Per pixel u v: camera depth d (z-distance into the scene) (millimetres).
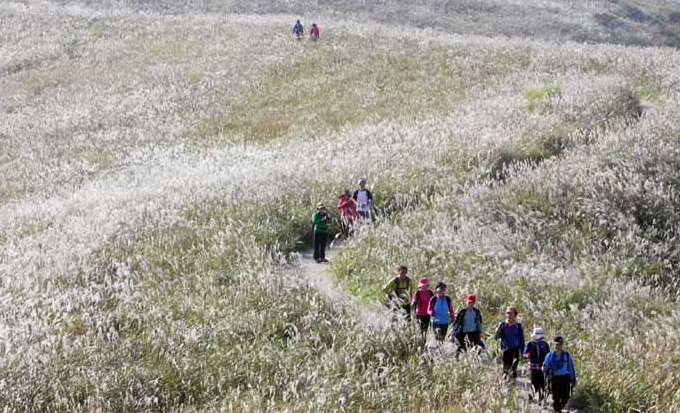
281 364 19656
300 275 26969
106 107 65812
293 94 63500
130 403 17938
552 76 59562
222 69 72312
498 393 17203
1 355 19859
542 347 17891
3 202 44875
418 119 51281
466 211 32031
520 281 24969
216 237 30156
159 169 47688
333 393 17469
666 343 20172
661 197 31016
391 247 28531
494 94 56312
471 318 19781
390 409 17047
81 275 27250
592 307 23328
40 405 17875
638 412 16938
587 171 34312
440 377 18297
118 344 21109
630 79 56812
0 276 27641
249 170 41156
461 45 74438
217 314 23094
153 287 25953
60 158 54125
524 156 40031
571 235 29016
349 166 38969
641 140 37281
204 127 58094
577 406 17812
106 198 39594
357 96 61000
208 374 19094
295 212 33656
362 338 20484
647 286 24859
